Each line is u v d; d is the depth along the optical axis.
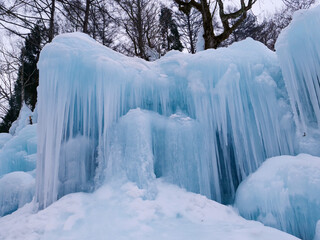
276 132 3.96
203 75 4.26
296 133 3.78
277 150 3.90
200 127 4.00
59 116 3.50
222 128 4.16
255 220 3.05
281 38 4.00
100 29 15.29
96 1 12.64
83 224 2.52
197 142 3.87
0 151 6.73
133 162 3.44
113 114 3.92
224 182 4.05
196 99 4.14
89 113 3.81
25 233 2.40
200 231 2.37
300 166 2.94
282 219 2.79
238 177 3.98
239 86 4.21
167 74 4.54
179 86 4.41
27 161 6.21
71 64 3.67
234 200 3.66
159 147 4.00
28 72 19.78
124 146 3.66
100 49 4.17
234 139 4.00
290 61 3.85
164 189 3.46
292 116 3.91
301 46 3.77
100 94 3.74
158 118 4.16
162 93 4.33
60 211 2.79
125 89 4.19
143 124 3.72
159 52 17.20
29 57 19.61
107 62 3.83
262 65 4.34
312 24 3.69
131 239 2.18
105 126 3.71
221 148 4.20
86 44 4.02
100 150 3.75
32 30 11.98
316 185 2.67
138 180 3.29
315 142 3.55
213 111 4.12
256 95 4.16
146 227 2.45
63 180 3.53
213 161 3.92
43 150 3.54
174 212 2.87
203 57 4.36
